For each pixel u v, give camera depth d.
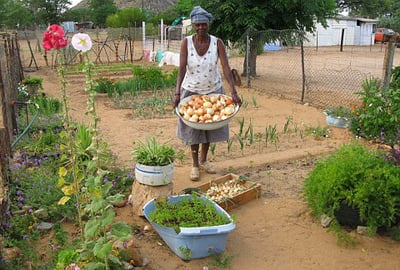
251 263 3.84
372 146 7.10
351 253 3.99
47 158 6.02
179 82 5.39
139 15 49.94
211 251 3.86
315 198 4.44
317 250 4.05
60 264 3.28
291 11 15.21
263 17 14.50
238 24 14.61
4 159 5.07
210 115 5.15
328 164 4.55
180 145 7.26
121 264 3.44
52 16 59.03
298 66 21.25
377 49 38.00
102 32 38.28
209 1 15.16
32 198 4.75
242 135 7.92
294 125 8.73
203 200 4.24
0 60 6.32
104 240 3.23
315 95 12.41
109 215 3.20
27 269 3.57
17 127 7.39
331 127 8.39
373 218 4.05
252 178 5.79
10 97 7.37
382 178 4.15
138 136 7.86
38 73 18.56
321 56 28.34
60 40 3.35
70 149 3.72
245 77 16.48
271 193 5.30
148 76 13.88
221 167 6.12
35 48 30.09
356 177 4.17
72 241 4.06
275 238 4.26
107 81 12.88
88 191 3.36
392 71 8.23
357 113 7.74
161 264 3.78
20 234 4.10
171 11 52.69
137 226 4.43
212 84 5.43
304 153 6.73
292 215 4.71
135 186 4.70
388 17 59.22
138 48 31.72
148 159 4.50
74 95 12.54
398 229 4.20
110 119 9.32
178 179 5.64
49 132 7.21
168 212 3.96
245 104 10.65
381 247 4.08
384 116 7.23
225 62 5.34
